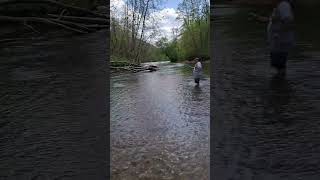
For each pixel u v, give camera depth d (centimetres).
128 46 3928
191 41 4288
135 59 3928
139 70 3050
